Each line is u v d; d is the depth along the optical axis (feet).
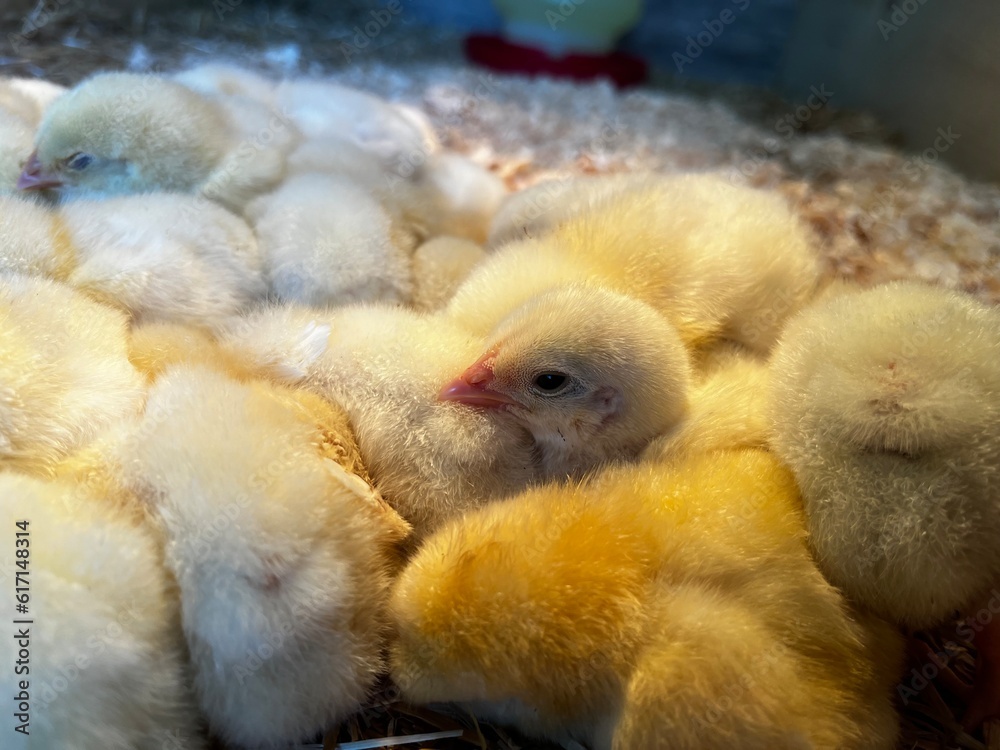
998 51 0.82
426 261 0.57
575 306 0.42
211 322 0.49
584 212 0.53
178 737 0.33
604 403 0.42
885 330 0.37
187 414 0.36
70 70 0.89
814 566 0.36
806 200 0.82
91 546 0.32
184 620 0.33
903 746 0.39
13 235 0.46
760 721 0.31
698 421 0.42
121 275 0.47
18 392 0.36
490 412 0.42
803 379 0.38
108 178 0.57
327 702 0.35
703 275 0.47
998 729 0.39
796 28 1.22
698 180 0.55
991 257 0.72
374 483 0.42
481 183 0.70
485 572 0.34
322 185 0.56
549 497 0.37
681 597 0.34
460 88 1.09
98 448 0.37
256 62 1.04
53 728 0.29
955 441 0.34
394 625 0.36
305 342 0.44
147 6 1.08
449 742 0.37
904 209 0.80
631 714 0.32
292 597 0.33
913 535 0.34
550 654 0.33
